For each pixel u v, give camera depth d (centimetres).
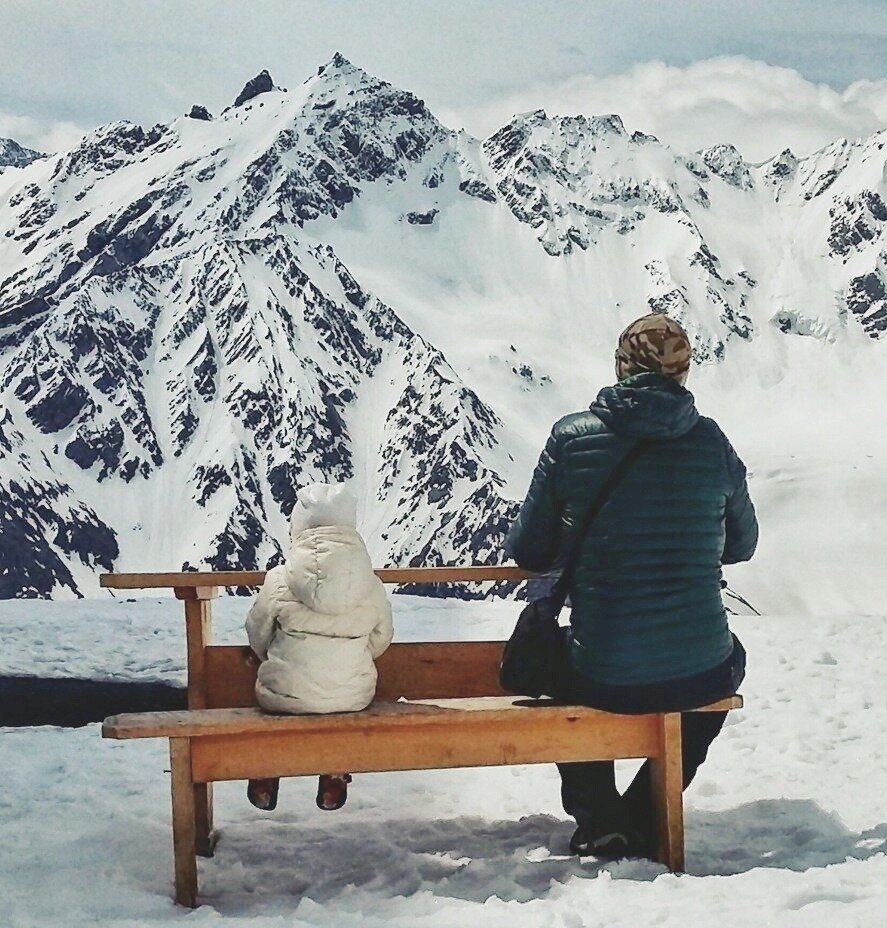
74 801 557
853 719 675
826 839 467
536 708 437
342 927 377
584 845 466
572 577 450
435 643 534
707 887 402
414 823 527
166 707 770
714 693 439
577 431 446
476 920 379
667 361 446
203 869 468
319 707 433
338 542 438
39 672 774
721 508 449
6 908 406
